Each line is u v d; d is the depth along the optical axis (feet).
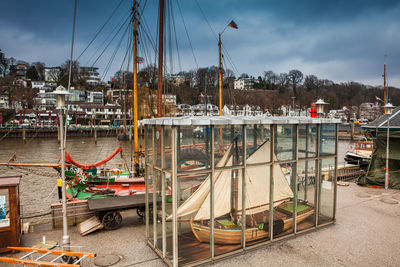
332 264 28.96
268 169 33.01
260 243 32.30
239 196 31.42
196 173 27.50
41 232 37.06
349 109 393.50
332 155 38.55
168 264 28.02
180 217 28.02
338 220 40.88
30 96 337.72
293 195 35.32
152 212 33.22
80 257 25.89
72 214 38.75
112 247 32.42
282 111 366.84
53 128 289.12
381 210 45.21
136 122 73.51
